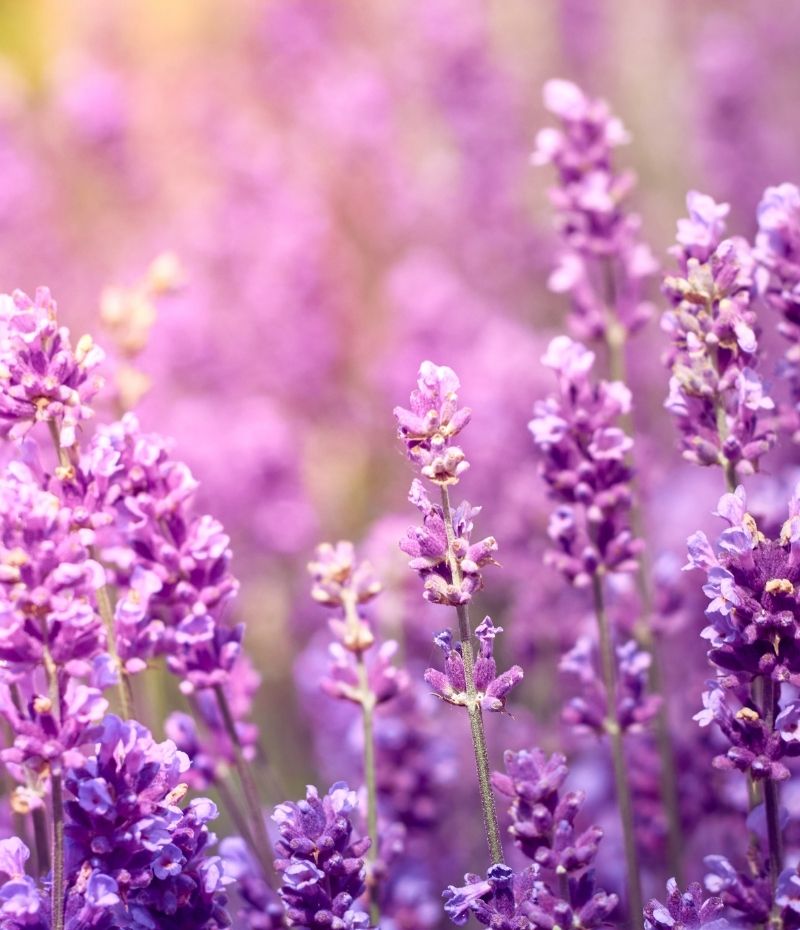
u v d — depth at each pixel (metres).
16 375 0.54
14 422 0.54
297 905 0.53
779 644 0.52
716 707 0.52
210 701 0.61
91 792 0.51
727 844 0.63
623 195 0.66
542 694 0.72
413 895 0.62
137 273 1.30
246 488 0.91
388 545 0.70
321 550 0.58
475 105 1.32
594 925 0.53
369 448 1.10
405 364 1.08
